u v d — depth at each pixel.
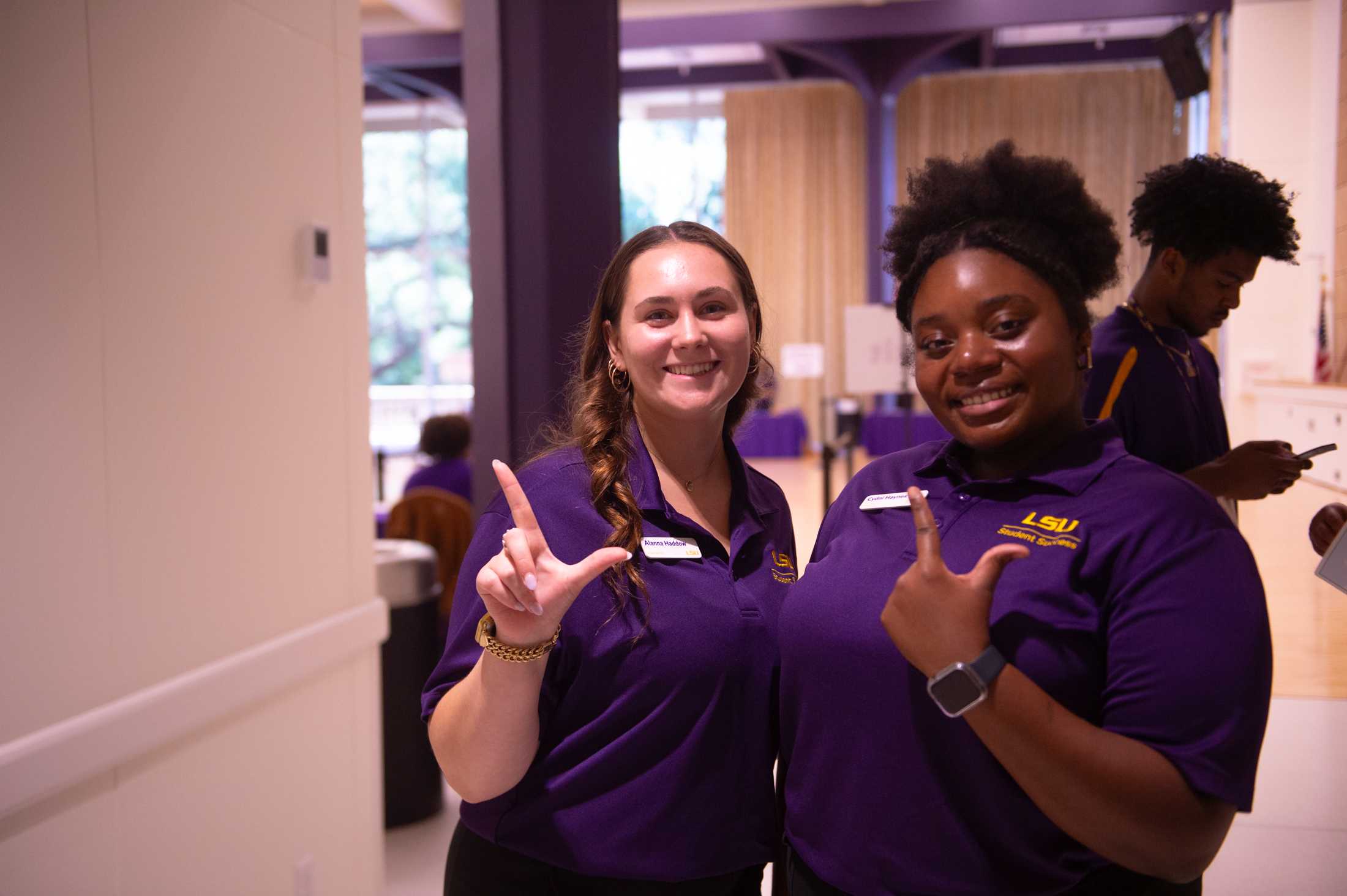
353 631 2.39
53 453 1.62
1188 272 1.53
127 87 1.75
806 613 1.14
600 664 1.28
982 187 1.08
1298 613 1.55
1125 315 1.60
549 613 1.12
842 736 1.09
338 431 2.39
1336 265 2.17
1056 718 0.91
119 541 1.74
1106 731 0.92
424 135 15.21
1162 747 0.90
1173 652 0.92
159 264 1.82
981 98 13.49
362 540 2.50
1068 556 1.00
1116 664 0.95
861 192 14.20
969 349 1.04
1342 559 1.10
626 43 11.63
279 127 2.15
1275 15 2.52
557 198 3.51
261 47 2.09
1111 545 0.98
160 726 1.78
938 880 1.04
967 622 0.92
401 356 15.88
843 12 11.28
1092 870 1.06
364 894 2.51
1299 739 1.49
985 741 0.93
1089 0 10.64
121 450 1.74
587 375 1.49
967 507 1.10
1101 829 0.91
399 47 11.96
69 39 1.64
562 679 1.31
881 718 1.06
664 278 1.37
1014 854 1.02
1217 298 1.54
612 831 1.27
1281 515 1.76
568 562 1.31
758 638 1.33
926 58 12.41
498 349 3.55
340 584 2.40
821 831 1.13
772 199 14.39
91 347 1.68
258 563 2.09
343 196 2.39
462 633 1.31
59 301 1.63
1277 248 1.48
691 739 1.28
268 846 2.13
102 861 1.72
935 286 1.07
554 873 1.32
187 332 1.89
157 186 1.82
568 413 1.71
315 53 2.27
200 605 1.93
